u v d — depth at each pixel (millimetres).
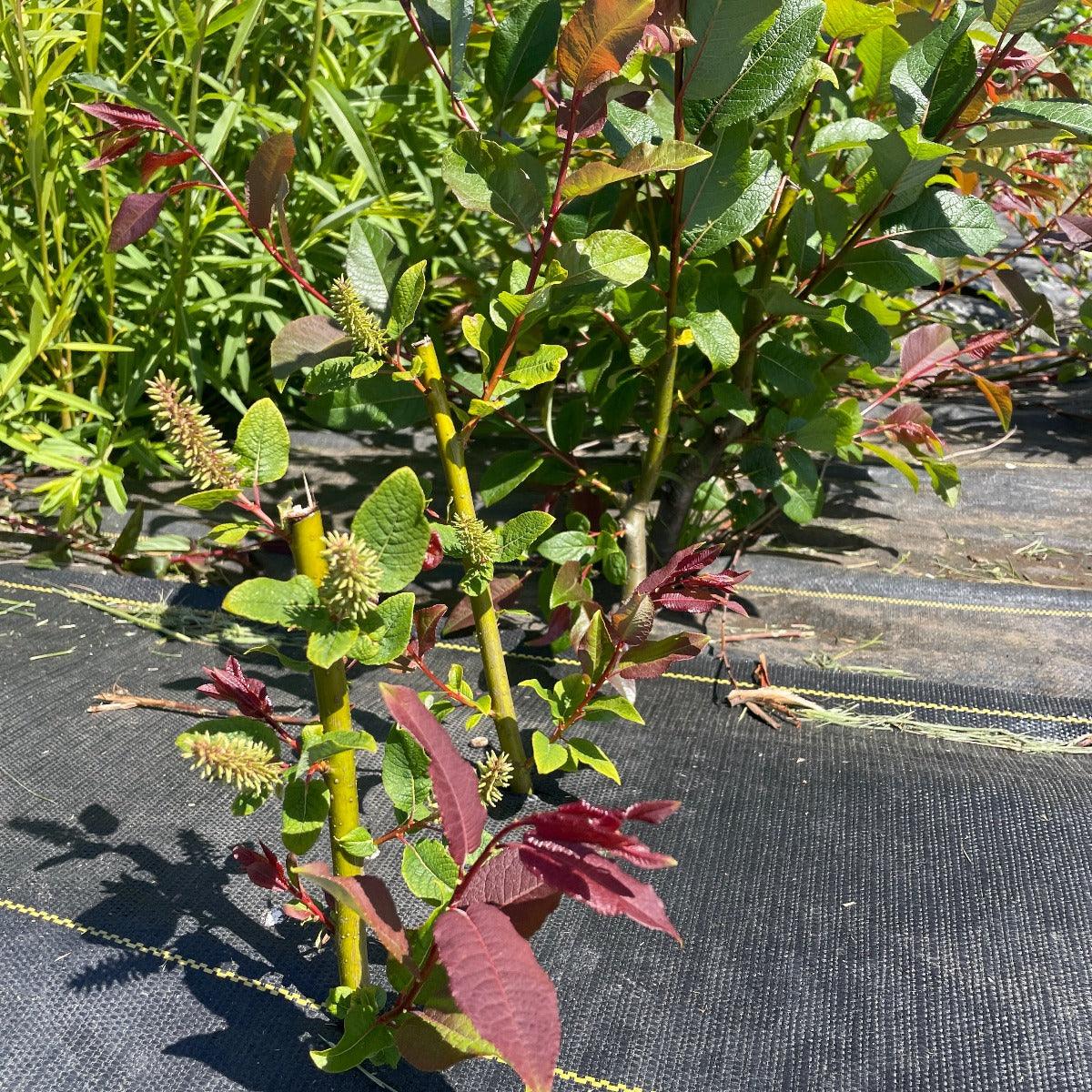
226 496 513
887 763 833
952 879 711
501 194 706
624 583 943
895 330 1287
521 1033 404
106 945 632
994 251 1864
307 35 1413
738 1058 597
